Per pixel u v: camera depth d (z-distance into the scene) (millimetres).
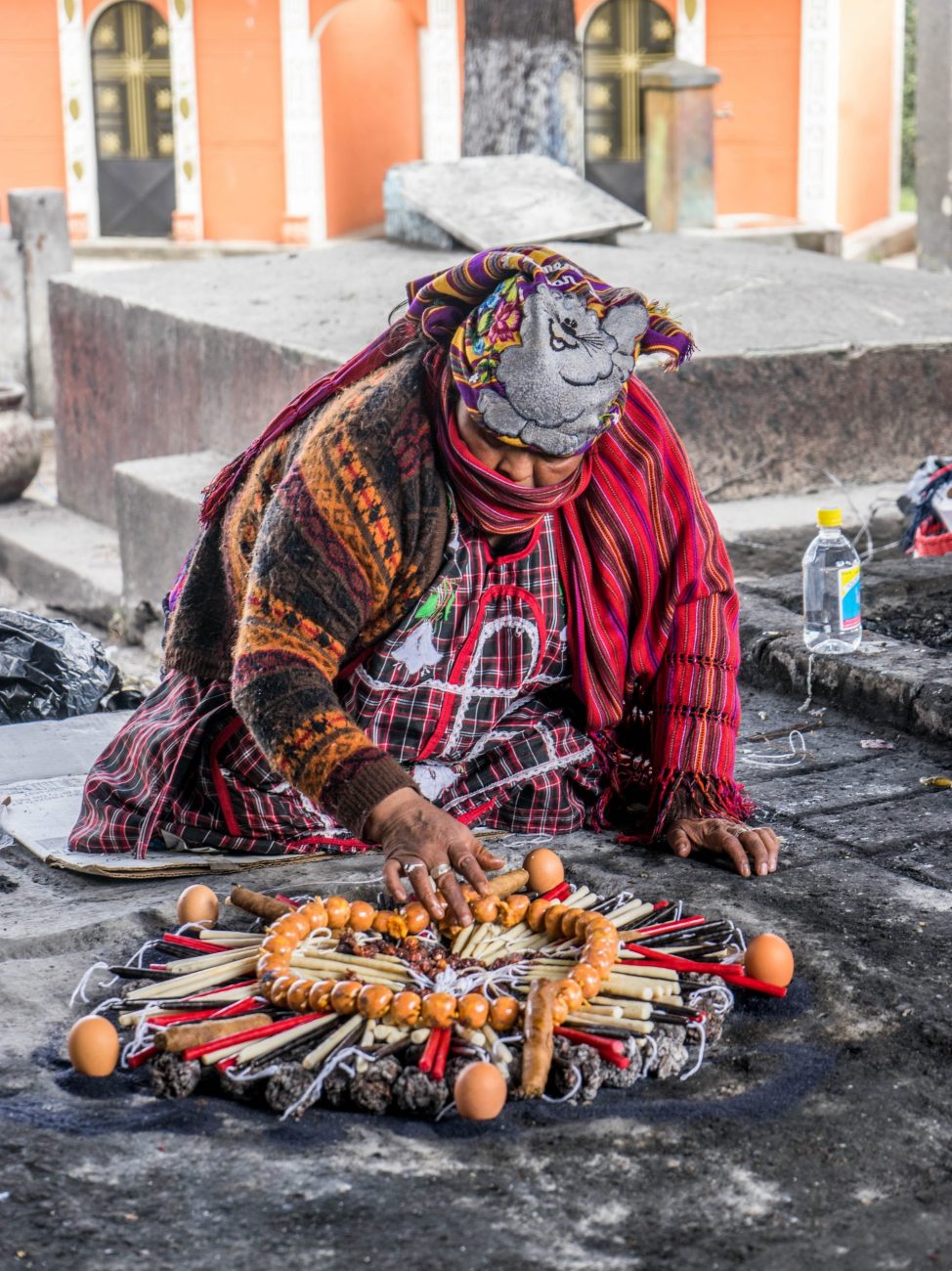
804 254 9359
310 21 19391
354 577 2902
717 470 7195
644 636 3387
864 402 7383
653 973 2805
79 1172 2352
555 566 3236
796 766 3963
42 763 4184
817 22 18797
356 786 2816
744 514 6988
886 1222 2238
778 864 3377
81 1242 2191
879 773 3900
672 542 3309
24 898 3322
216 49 19812
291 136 19703
